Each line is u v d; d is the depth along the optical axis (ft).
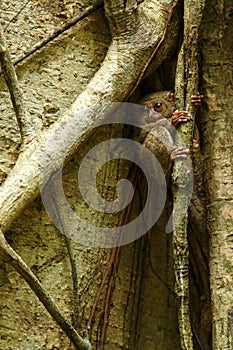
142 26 36.68
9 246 31.04
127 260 36.73
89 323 34.42
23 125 33.91
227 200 36.32
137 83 36.14
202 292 37.24
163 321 37.76
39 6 36.63
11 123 34.73
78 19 36.73
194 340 36.17
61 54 36.32
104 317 35.01
